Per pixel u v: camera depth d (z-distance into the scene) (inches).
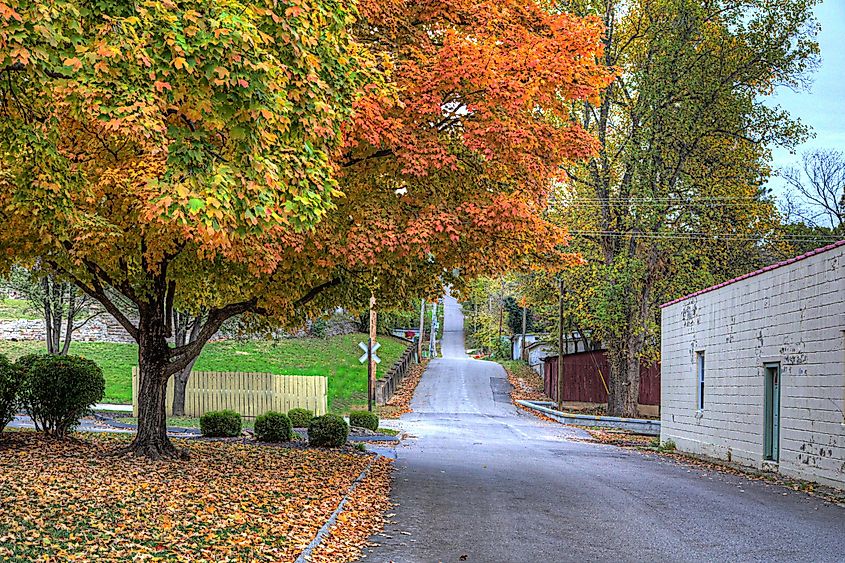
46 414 641.6
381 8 597.3
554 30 652.1
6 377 626.8
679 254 1435.8
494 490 576.1
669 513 483.2
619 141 1480.1
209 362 1945.1
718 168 1438.2
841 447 585.0
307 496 491.5
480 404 1974.7
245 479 534.3
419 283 640.4
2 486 421.4
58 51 322.3
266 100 342.3
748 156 1441.9
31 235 526.3
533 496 549.0
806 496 565.3
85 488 436.5
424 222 557.3
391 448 932.0
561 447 1030.4
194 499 434.6
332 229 548.7
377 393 1894.7
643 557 362.3
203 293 637.9
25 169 396.2
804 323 647.1
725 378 836.0
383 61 560.7
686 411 979.3
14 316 2010.3
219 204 335.0
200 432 923.4
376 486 574.9
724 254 1444.4
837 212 1843.0
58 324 1185.4
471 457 842.2
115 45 319.9
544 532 418.0
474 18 631.2
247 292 625.3
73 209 436.8
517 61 587.5
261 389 1357.0
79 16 321.4
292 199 392.8
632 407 1544.0
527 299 1887.3
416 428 1347.2
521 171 629.9
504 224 578.2
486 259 609.0
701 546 387.9
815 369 627.2
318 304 672.4
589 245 1486.2
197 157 346.3
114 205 514.9
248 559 319.9
